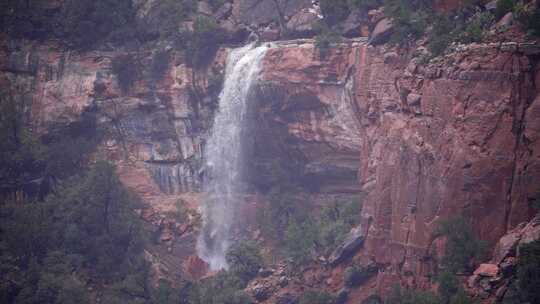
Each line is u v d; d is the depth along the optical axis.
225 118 117.81
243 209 116.56
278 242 111.25
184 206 119.31
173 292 103.38
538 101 79.62
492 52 82.31
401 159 90.56
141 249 111.56
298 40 114.25
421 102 88.81
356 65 103.75
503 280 76.44
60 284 102.56
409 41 96.69
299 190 113.38
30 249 107.94
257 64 112.12
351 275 95.25
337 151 107.81
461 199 82.75
